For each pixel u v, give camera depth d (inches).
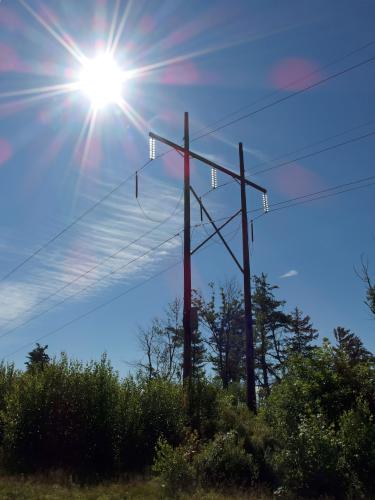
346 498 494.9
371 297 693.9
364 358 693.3
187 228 896.9
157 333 2155.5
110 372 741.9
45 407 698.2
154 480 567.2
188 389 811.4
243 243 951.6
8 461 669.9
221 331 2116.1
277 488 545.6
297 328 2529.5
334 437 543.2
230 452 611.5
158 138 917.8
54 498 478.3
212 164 956.6
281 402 625.3
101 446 690.2
